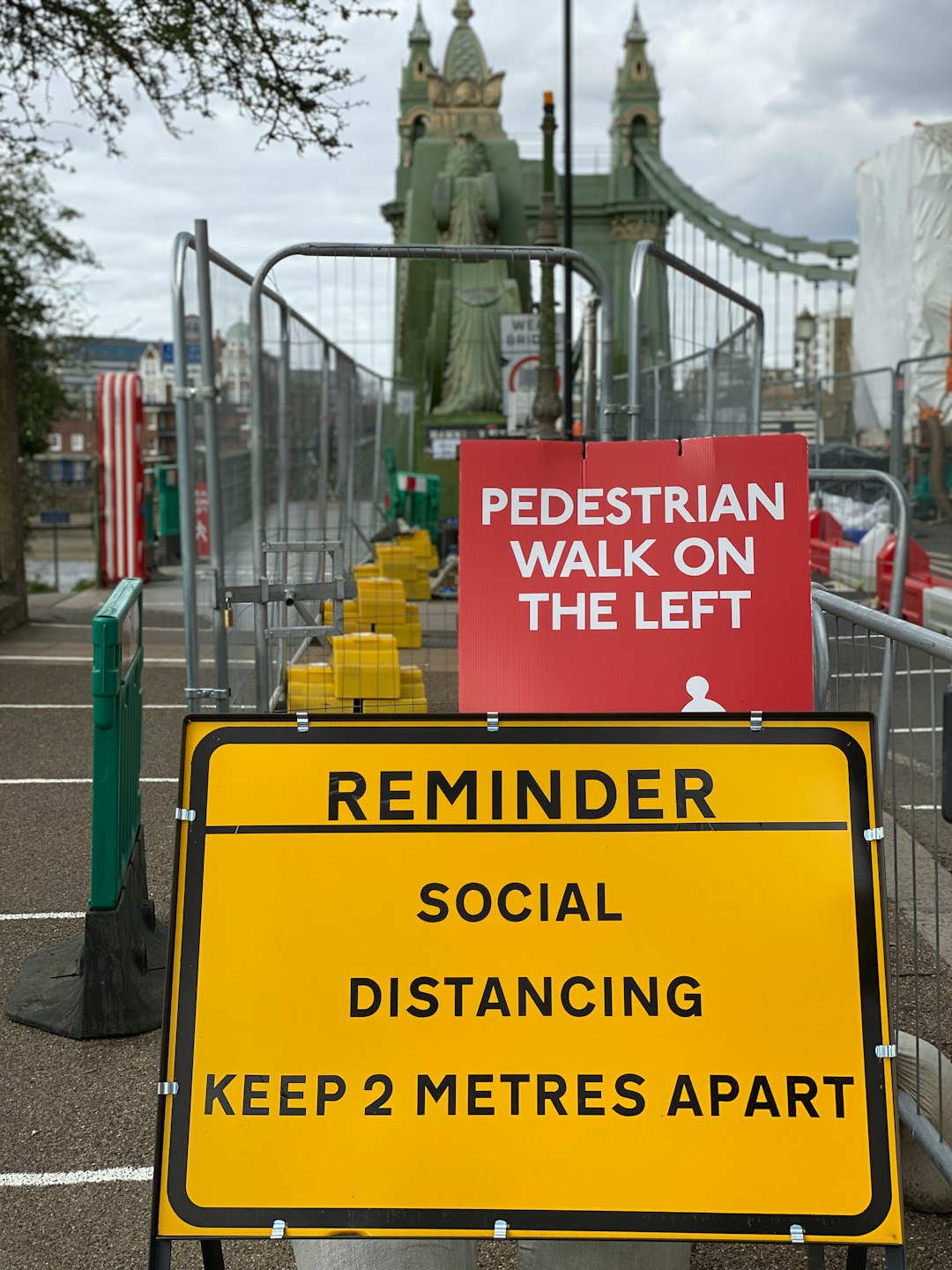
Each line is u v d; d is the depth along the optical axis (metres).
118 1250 3.38
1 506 14.67
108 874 4.60
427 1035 2.66
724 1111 2.61
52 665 11.95
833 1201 2.56
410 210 49.62
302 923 2.71
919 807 6.88
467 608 3.40
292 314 10.13
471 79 50.72
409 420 26.92
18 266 24.39
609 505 3.43
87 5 13.80
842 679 4.30
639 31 65.56
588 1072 2.63
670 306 7.44
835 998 2.67
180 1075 2.64
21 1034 4.62
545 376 21.48
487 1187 2.57
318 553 8.12
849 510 17.41
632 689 3.39
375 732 2.79
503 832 2.76
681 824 2.76
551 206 21.45
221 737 2.79
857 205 32.09
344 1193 2.57
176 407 6.42
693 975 2.68
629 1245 2.83
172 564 23.84
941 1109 3.39
